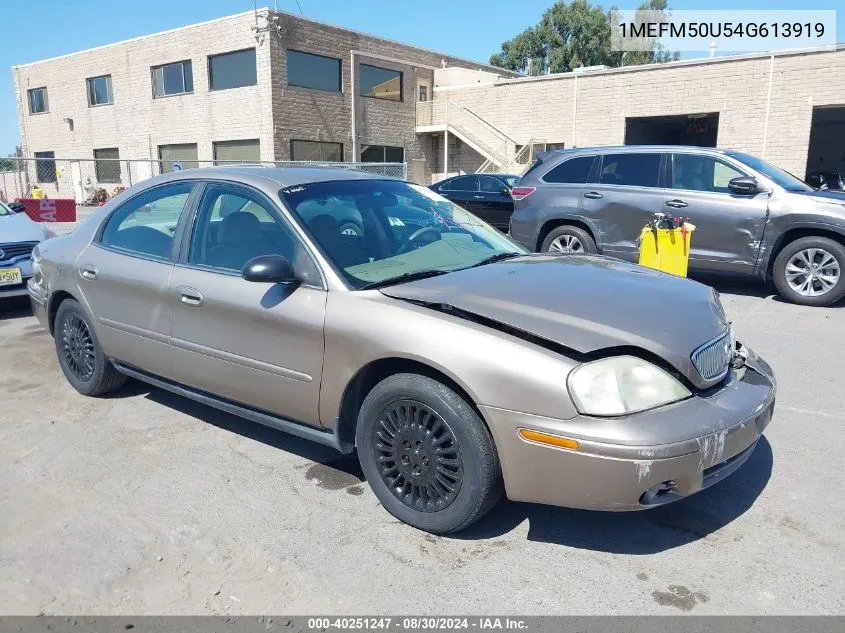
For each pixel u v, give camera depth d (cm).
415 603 263
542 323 284
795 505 329
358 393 332
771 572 278
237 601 266
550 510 330
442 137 2781
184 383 405
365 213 385
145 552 298
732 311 740
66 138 3025
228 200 387
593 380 265
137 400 488
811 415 442
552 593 268
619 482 259
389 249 369
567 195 889
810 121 1788
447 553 296
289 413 351
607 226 859
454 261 374
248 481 363
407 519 314
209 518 325
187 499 344
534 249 928
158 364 414
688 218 806
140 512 332
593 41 4647
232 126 2352
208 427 438
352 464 384
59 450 404
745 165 789
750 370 325
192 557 294
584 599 263
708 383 288
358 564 288
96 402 484
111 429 435
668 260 749
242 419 451
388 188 423
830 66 1731
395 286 326
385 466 320
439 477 299
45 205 1424
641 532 310
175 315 392
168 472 374
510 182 1284
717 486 349
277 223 358
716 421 272
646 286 334
